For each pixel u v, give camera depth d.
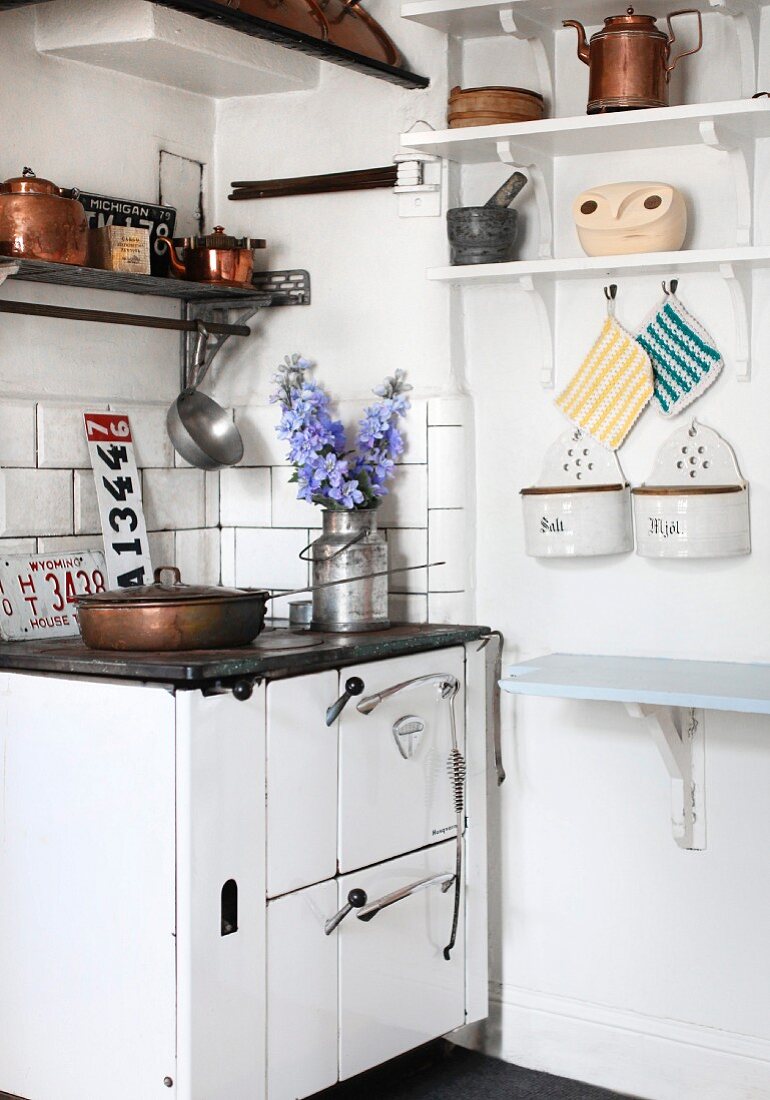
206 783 2.10
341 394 2.89
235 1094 2.17
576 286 2.68
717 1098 2.58
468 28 2.69
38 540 2.59
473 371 2.80
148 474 2.85
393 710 2.48
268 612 2.98
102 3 2.52
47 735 2.23
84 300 2.69
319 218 2.90
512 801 2.80
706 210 2.55
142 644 2.25
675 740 2.52
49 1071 2.25
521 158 2.56
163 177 2.87
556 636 2.74
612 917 2.70
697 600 2.59
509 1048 2.82
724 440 2.54
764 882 2.54
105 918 2.17
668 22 2.47
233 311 2.98
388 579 2.86
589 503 2.57
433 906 2.59
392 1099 2.62
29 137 2.56
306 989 2.30
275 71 2.78
